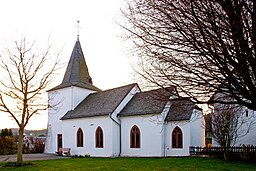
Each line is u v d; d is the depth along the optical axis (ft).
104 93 127.65
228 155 74.64
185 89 17.76
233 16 15.20
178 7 16.29
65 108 133.49
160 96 19.76
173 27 16.87
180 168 58.80
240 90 16.52
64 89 134.82
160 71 18.20
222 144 74.79
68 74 138.41
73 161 80.02
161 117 95.50
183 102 21.24
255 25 15.05
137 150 102.68
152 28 17.76
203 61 16.65
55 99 138.00
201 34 15.92
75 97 132.05
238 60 15.46
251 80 16.15
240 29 15.15
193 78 17.19
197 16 15.79
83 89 135.64
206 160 73.92
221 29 15.43
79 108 128.98
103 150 110.42
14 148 132.05
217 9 15.47
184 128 91.71
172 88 18.49
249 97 16.60
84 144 119.14
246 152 71.56
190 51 16.97
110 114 107.96
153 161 74.28
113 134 107.65
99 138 112.98
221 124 74.95
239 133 86.84
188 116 88.53
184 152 90.99
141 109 103.55
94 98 129.90
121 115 109.29
